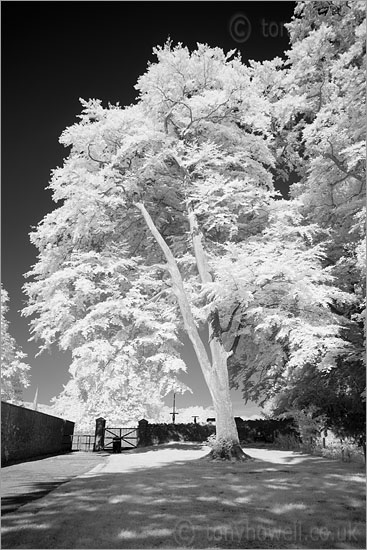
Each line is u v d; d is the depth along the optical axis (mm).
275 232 21047
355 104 18453
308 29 27750
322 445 20438
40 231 23438
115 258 23641
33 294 23156
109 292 23109
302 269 18078
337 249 23938
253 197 21906
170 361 20969
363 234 19094
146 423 29016
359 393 20125
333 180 22703
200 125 24156
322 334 17703
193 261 24141
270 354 24797
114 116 23141
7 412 15797
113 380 21109
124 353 22219
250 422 28641
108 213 25422
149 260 28516
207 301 20828
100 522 7070
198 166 22172
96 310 21531
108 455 22125
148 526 6914
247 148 24297
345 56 18312
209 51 23297
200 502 8828
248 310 18672
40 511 7801
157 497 9250
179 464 16406
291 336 18266
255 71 28969
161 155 22828
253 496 9570
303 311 19547
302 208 23984
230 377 29797
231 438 18375
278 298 20000
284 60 30328
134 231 27438
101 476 12633
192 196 21750
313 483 11336
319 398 22125
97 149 24203
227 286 17797
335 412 21094
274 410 29047
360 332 20953
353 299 19172
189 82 23359
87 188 22625
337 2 26016
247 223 25094
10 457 16234
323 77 26703
